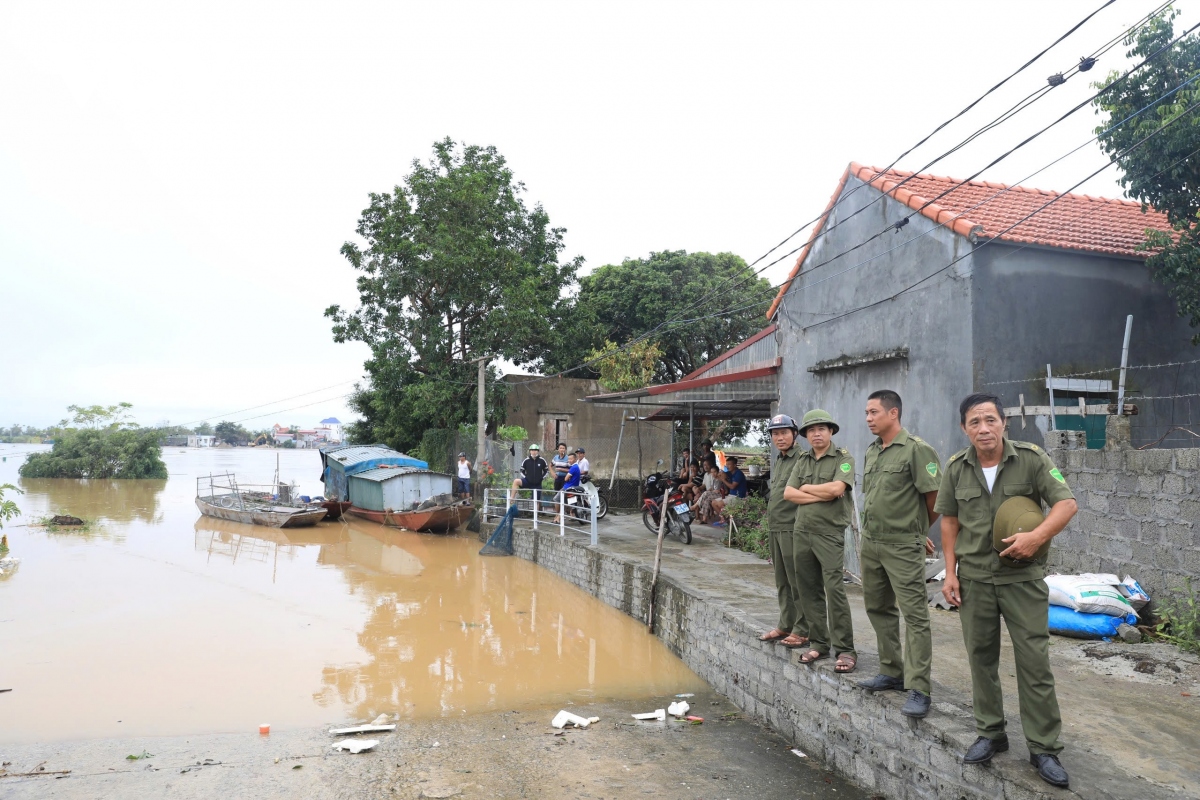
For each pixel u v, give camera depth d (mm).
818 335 12648
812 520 5695
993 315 9320
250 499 25484
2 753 6188
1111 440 7098
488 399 24484
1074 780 3721
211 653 9273
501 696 7715
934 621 7230
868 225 11344
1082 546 7324
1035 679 3736
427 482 21719
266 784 5438
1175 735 4355
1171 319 10172
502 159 27156
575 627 10641
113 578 13844
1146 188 9148
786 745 6086
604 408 25984
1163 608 6430
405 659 9070
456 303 24734
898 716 4738
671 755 5832
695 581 9586
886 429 4977
